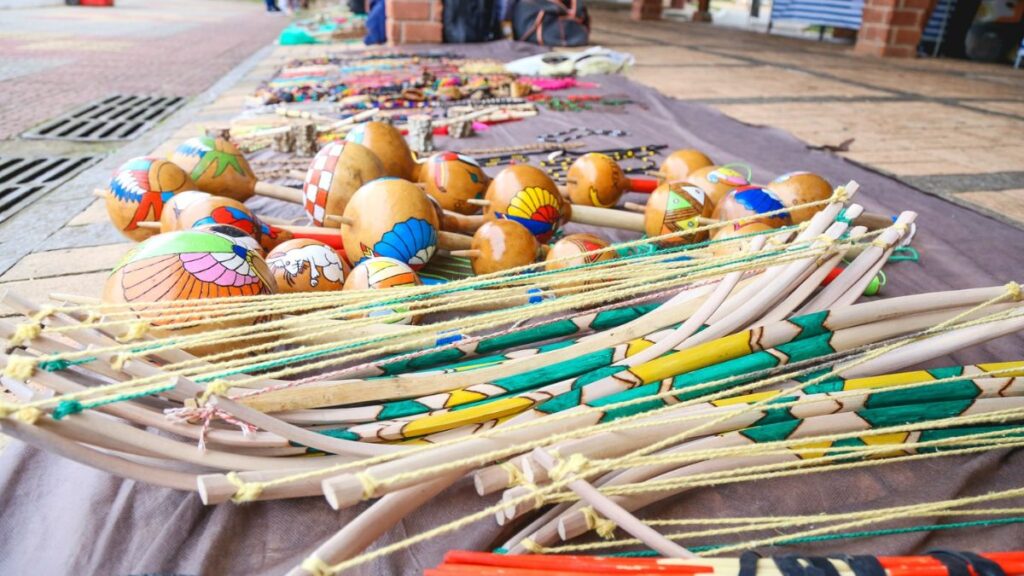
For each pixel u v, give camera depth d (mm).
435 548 1471
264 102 6078
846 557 1240
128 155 4582
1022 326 1829
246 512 1538
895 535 1526
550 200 2812
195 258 1858
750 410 1643
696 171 3170
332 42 11352
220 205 2416
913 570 1216
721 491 1647
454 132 5121
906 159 4875
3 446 1757
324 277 2287
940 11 12242
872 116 6418
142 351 1500
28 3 17656
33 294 2611
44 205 3637
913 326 1966
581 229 3295
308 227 2707
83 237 3201
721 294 1972
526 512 1483
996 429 1802
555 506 1533
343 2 21984
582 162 3197
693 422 1616
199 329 1819
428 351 1861
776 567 1209
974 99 7637
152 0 22109
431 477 1293
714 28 16734
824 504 1631
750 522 1574
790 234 2311
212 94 6855
